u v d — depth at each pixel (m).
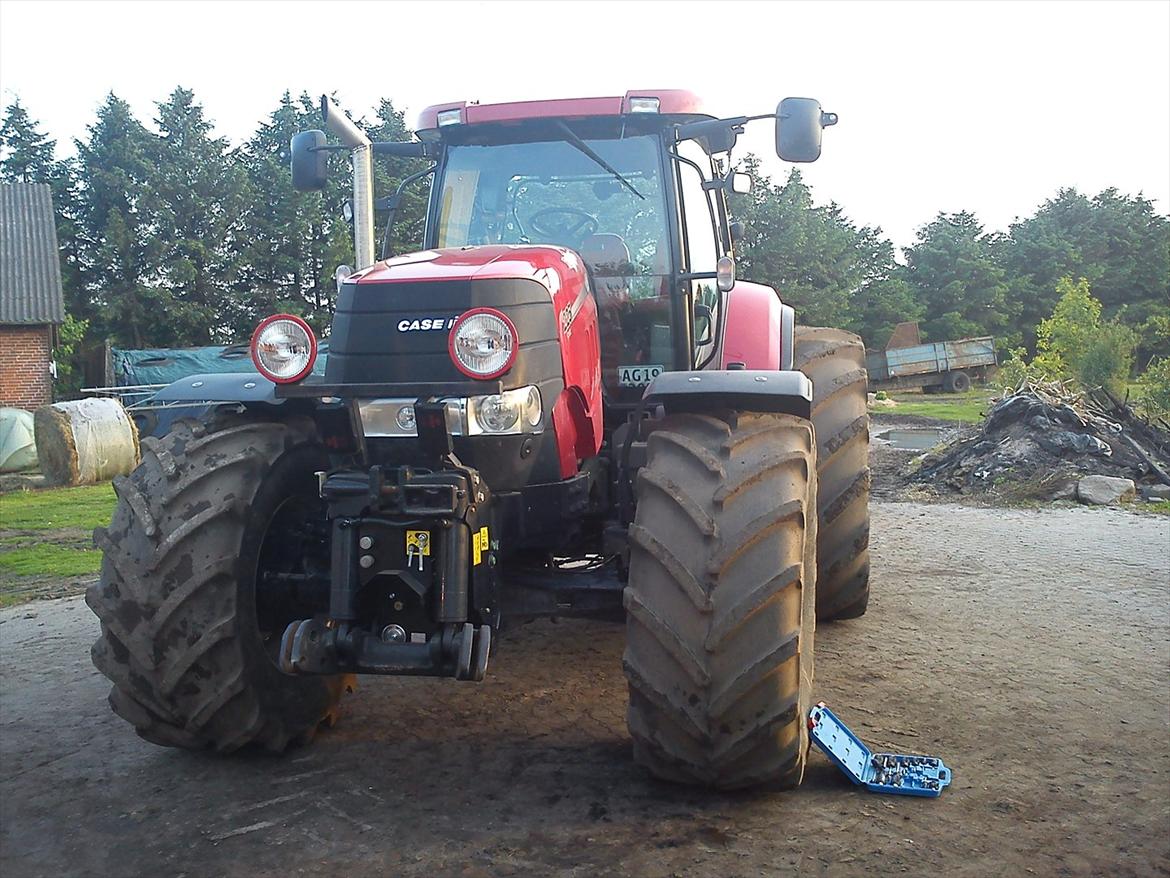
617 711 4.14
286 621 3.54
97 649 3.43
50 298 24.62
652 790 3.34
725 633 2.94
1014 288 56.25
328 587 3.44
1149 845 2.97
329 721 3.96
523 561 3.95
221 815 3.24
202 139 45.41
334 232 40.34
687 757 3.08
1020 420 12.06
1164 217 62.62
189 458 3.45
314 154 4.62
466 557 3.09
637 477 3.26
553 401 3.51
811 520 3.48
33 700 4.54
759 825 3.08
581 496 3.72
